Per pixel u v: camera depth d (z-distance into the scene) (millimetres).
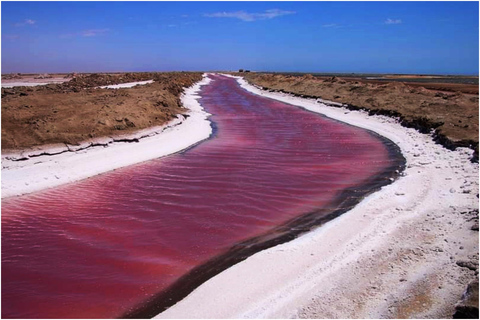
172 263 9172
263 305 7238
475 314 6039
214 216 11773
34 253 9672
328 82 48031
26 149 16094
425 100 29094
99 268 9000
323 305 7055
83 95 26859
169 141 21047
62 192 13734
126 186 14422
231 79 94812
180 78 64000
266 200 13016
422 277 7605
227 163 17594
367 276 7875
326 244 9500
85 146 17750
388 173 15711
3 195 13094
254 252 9594
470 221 9750
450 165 15414
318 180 15047
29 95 23891
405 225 10086
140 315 7395
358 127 26703
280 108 38000
